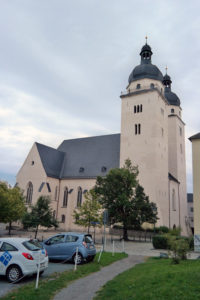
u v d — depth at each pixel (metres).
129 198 33.81
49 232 46.78
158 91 51.75
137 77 54.78
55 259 16.62
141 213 33.56
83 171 55.81
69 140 65.75
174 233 26.91
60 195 56.38
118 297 8.59
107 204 33.41
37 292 9.34
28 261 11.37
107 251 23.64
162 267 13.39
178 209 57.47
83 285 11.01
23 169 56.91
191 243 24.72
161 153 51.19
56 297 9.29
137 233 42.94
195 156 26.97
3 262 11.45
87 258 16.47
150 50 56.88
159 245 26.50
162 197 49.12
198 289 8.40
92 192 33.28
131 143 51.47
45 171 54.12
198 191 26.12
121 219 32.84
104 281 11.77
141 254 22.38
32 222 28.27
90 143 61.00
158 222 45.22
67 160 60.84
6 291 9.73
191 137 27.39
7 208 33.03
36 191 53.81
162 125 53.34
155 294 8.25
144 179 48.16
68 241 16.42
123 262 17.62
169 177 54.53
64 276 12.27
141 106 52.41
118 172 34.81
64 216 54.28
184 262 14.66
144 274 11.90
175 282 9.32
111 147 56.84
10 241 12.00
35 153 56.34
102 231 47.62
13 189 40.00
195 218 25.70
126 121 53.38
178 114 65.88
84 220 31.48
